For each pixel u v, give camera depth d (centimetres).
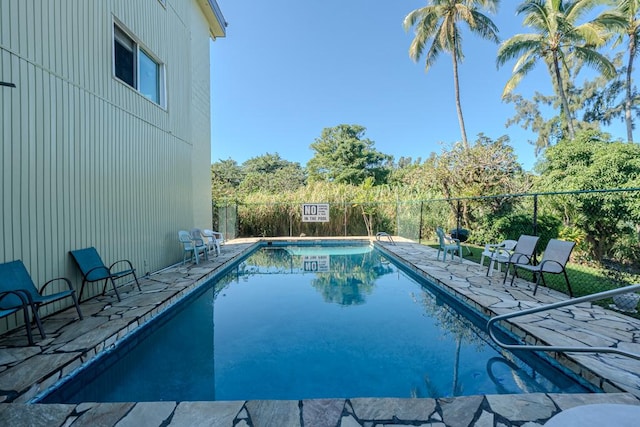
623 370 249
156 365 318
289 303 527
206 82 1002
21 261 341
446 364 313
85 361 282
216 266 695
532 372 299
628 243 654
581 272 602
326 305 514
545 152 905
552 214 836
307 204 1423
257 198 1511
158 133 657
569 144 855
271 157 3584
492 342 365
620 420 137
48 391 245
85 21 452
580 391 258
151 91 648
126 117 546
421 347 353
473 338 378
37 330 331
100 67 481
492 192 1048
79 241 433
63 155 408
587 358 269
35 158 368
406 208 1314
